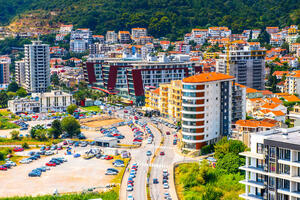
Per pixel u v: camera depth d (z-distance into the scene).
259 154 165.38
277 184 156.00
